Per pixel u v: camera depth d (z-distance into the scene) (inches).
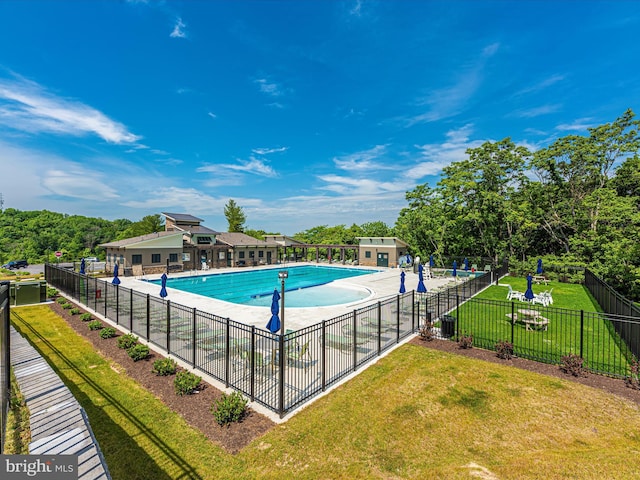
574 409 247.3
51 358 353.4
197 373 315.3
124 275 1175.6
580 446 203.6
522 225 1304.1
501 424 228.5
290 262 1867.6
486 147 1461.6
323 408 249.8
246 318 529.7
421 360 348.8
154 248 1257.4
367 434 216.1
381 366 332.8
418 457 192.9
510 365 334.3
